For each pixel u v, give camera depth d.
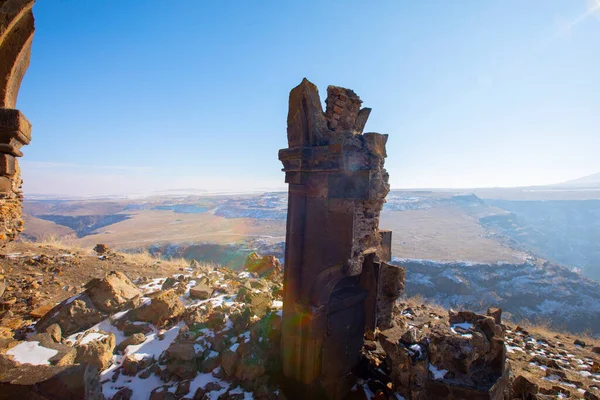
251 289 7.91
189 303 7.40
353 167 4.96
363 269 6.23
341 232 5.02
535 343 8.52
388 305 6.71
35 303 7.37
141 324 6.21
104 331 6.05
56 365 3.71
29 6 3.30
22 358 3.80
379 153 5.47
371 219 5.39
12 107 3.86
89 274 9.77
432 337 4.39
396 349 4.82
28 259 10.07
